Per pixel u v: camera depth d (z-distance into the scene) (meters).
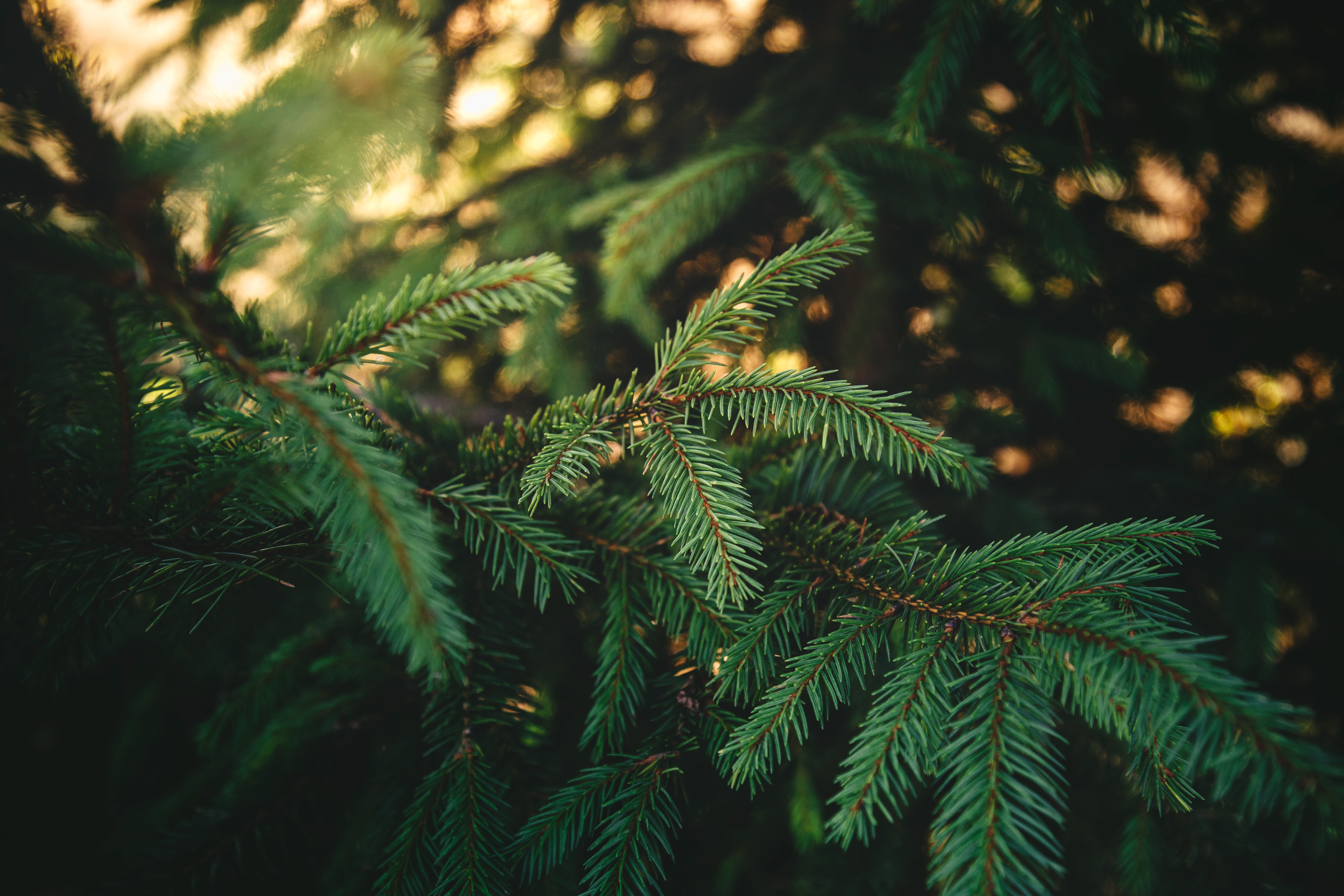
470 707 0.50
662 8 0.97
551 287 0.43
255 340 0.42
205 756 0.64
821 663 0.45
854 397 0.45
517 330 0.88
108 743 1.07
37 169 0.38
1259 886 0.55
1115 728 0.42
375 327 0.43
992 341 0.84
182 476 0.46
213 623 0.57
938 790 0.41
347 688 0.58
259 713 0.57
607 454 0.46
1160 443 0.94
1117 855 0.59
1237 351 0.88
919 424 0.45
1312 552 0.68
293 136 0.39
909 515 0.52
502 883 0.45
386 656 0.55
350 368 0.46
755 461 0.56
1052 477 0.92
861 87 0.75
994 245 0.88
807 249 0.46
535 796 0.50
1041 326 0.83
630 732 0.57
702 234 0.73
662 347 0.48
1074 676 0.41
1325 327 0.81
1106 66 0.69
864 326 0.82
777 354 0.81
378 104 0.40
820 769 0.62
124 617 0.62
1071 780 0.63
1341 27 0.75
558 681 0.59
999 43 0.71
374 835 0.50
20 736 1.02
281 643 0.63
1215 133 0.81
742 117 0.76
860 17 0.61
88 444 0.44
